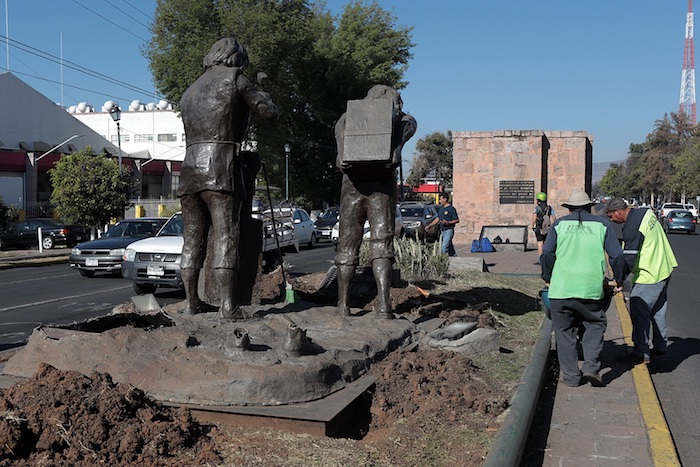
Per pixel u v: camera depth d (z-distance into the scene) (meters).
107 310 12.70
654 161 108.06
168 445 4.14
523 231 27.36
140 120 72.44
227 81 6.61
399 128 7.47
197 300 7.11
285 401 4.98
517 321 9.99
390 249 7.67
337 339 6.26
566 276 6.89
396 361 6.24
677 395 7.39
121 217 30.62
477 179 29.00
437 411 5.39
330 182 52.44
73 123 51.38
